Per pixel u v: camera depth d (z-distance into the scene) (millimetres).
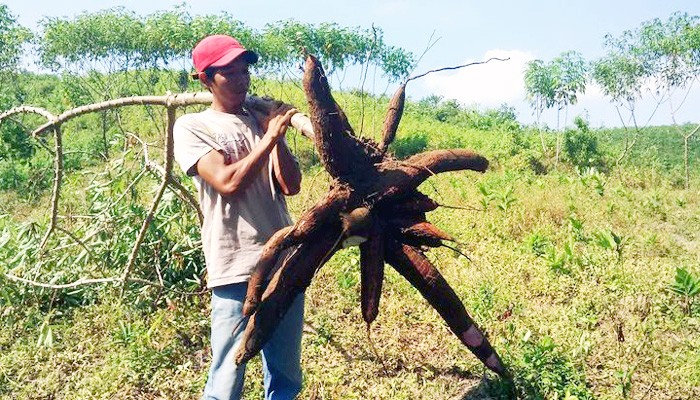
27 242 5195
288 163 2945
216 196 2820
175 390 3775
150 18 13945
